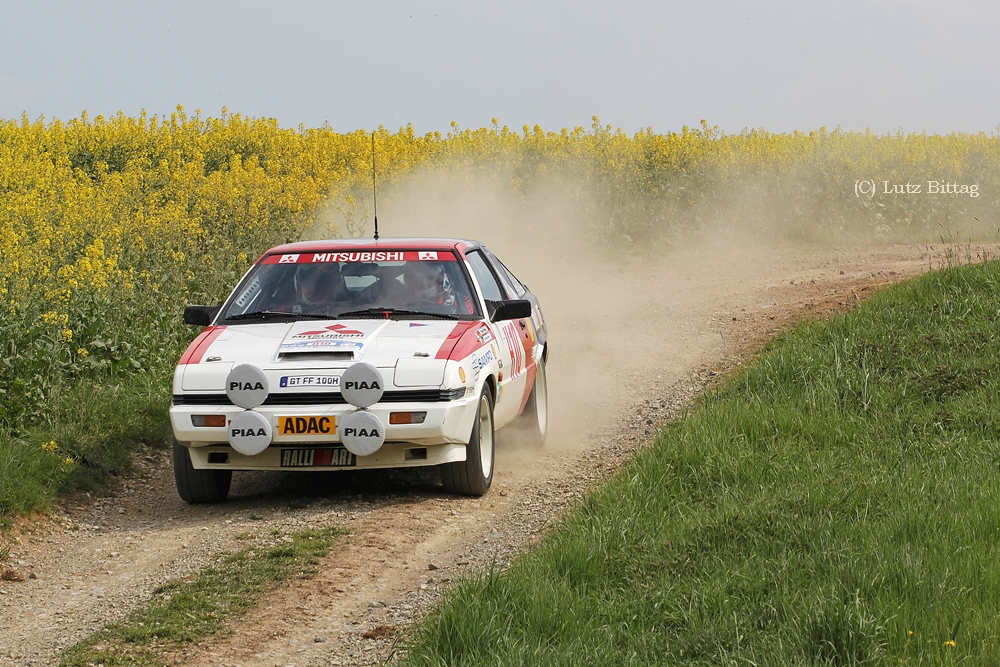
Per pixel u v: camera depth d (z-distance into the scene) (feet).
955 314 91.40
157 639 45.70
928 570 44.32
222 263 119.03
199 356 65.26
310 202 147.13
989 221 211.82
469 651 40.19
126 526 64.49
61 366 86.69
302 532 59.52
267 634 46.01
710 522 52.80
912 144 242.78
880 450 64.28
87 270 97.50
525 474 72.38
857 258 174.50
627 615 43.32
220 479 67.15
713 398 83.15
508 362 73.31
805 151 228.02
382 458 63.41
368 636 45.27
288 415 61.57
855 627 38.96
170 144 195.00
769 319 118.52
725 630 40.75
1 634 48.06
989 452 61.87
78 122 212.64
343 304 71.26
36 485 66.28
